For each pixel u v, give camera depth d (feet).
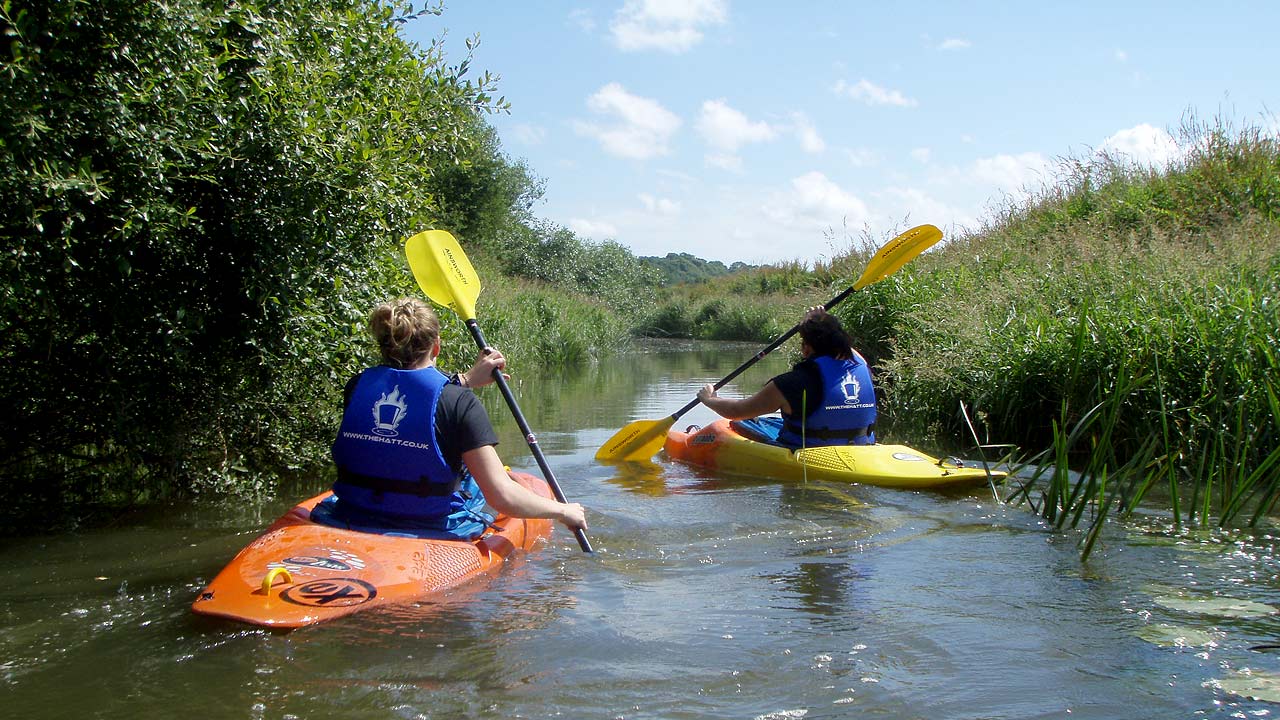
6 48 12.13
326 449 18.95
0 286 12.32
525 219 93.50
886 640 9.20
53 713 7.48
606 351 64.23
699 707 7.68
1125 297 22.38
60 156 12.24
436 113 18.57
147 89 12.63
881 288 32.63
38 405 15.07
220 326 15.88
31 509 15.16
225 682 8.05
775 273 94.99
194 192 14.84
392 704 7.66
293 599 9.57
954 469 17.61
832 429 18.89
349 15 16.61
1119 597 10.50
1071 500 13.96
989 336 24.25
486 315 43.60
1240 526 13.79
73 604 10.19
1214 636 9.23
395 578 10.28
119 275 13.88
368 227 16.44
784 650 8.92
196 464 16.29
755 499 16.33
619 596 10.61
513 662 8.55
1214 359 18.31
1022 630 9.46
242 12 14.23
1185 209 34.30
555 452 22.25
